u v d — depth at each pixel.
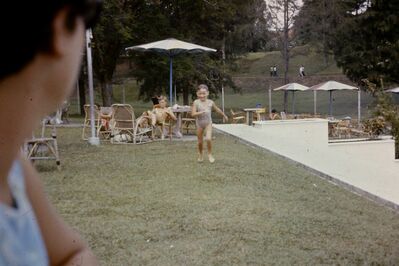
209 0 21.36
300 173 6.82
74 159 7.63
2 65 0.40
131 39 20.02
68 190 5.46
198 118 7.46
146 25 21.19
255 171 6.80
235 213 4.61
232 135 11.30
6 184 0.45
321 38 26.81
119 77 31.58
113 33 18.98
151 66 21.47
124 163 7.34
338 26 25.73
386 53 23.50
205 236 3.92
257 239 3.87
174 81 21.33
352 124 17.91
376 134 12.09
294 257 3.49
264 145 9.46
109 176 6.34
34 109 0.42
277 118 19.38
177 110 10.86
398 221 4.48
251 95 36.62
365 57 24.31
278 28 27.52
